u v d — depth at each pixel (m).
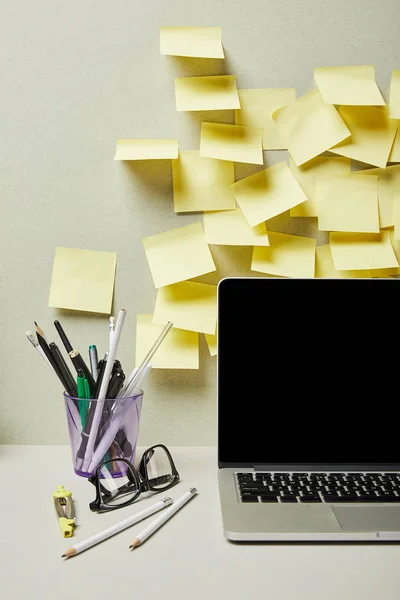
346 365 0.75
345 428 0.74
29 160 0.84
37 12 0.82
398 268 0.84
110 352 0.72
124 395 0.75
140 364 0.84
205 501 0.68
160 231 0.84
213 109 0.80
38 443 0.87
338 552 0.55
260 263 0.83
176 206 0.83
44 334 0.82
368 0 0.81
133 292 0.85
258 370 0.75
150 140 0.82
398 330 0.75
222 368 0.75
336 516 0.60
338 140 0.82
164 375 0.85
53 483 0.72
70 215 0.84
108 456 0.74
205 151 0.81
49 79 0.83
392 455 0.74
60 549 0.56
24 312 0.85
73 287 0.84
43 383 0.86
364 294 0.76
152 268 0.83
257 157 0.81
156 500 0.68
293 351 0.75
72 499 0.67
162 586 0.49
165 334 0.77
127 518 0.62
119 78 0.83
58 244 0.85
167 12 0.82
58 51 0.82
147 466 0.75
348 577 0.51
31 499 0.67
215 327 0.84
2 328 0.85
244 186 0.83
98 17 0.82
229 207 0.83
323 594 0.48
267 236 0.83
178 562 0.53
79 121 0.83
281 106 0.82
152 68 0.82
